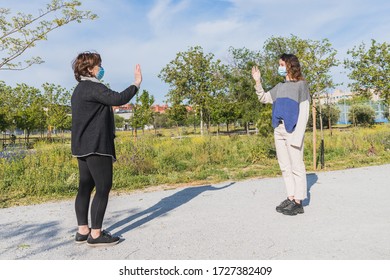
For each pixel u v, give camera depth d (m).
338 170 7.50
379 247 2.78
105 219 3.99
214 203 4.54
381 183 5.57
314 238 3.03
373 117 41.03
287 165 3.98
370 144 12.31
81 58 3.10
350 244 2.86
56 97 35.62
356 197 4.58
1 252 2.99
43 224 3.91
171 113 39.66
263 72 33.81
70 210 4.64
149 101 39.12
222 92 38.00
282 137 3.99
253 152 10.22
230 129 57.25
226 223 3.56
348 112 46.88
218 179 7.05
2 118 32.16
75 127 3.04
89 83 3.03
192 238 3.14
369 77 19.20
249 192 5.21
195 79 37.69
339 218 3.61
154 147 13.03
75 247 3.07
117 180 6.81
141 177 7.25
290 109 3.86
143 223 3.73
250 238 3.08
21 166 8.36
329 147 12.37
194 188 5.93
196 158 10.37
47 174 7.27
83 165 3.10
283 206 3.93
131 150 10.52
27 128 35.31
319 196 4.71
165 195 5.38
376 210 3.89
